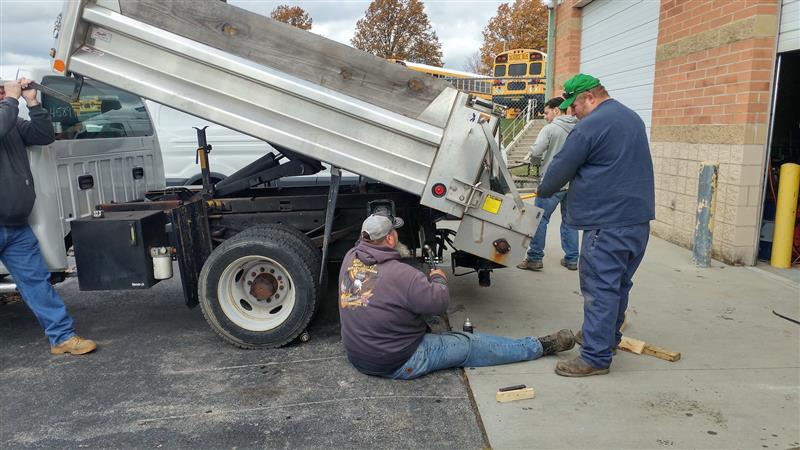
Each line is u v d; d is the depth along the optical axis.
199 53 3.68
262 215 4.68
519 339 3.89
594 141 3.37
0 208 3.76
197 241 4.40
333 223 4.70
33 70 4.43
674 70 7.09
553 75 12.23
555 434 3.00
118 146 5.30
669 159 7.25
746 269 5.93
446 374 3.74
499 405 3.31
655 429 3.03
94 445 3.06
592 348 3.57
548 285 5.54
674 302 4.96
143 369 3.96
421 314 3.50
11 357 4.23
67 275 4.47
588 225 3.48
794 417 3.11
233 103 3.79
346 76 3.76
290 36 3.73
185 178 8.40
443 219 4.45
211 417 3.30
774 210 6.18
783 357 3.85
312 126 3.79
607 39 9.50
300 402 3.44
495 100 21.19
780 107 6.96
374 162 3.83
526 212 3.87
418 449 2.94
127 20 3.69
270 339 4.14
